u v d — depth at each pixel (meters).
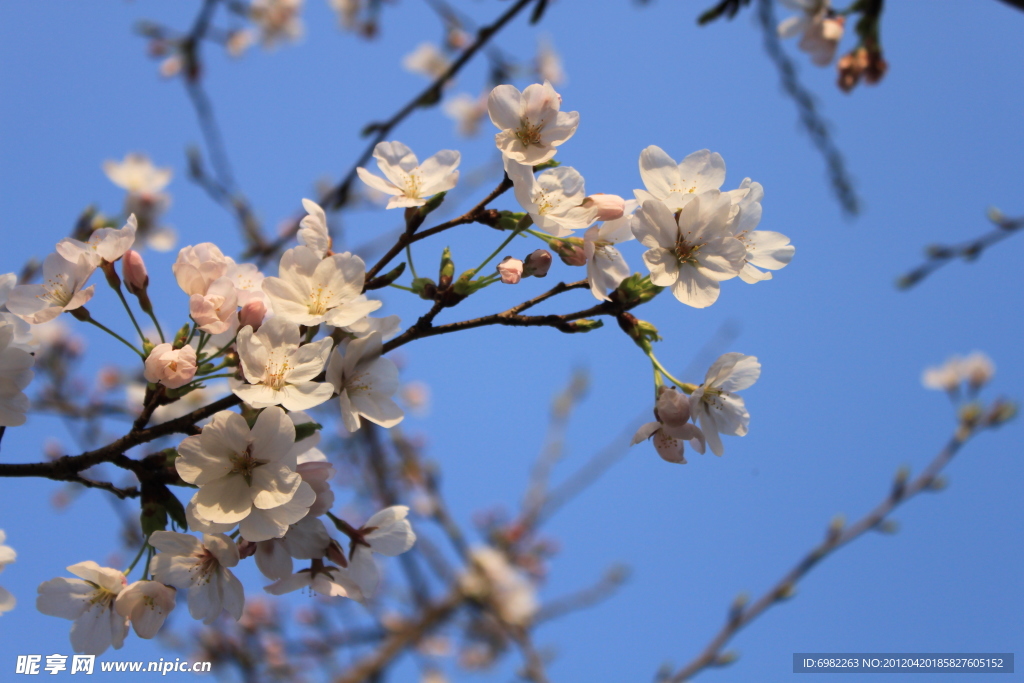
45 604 0.71
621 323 0.73
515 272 0.72
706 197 0.73
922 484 1.10
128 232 0.73
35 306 0.72
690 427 0.73
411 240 0.73
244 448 0.70
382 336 0.74
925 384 1.27
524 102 0.73
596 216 0.73
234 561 0.70
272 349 0.71
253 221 1.08
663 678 1.01
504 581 1.41
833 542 1.07
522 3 0.89
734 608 1.05
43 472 0.71
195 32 1.18
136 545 1.12
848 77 0.91
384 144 0.75
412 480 1.46
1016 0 0.71
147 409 0.71
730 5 0.87
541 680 1.30
